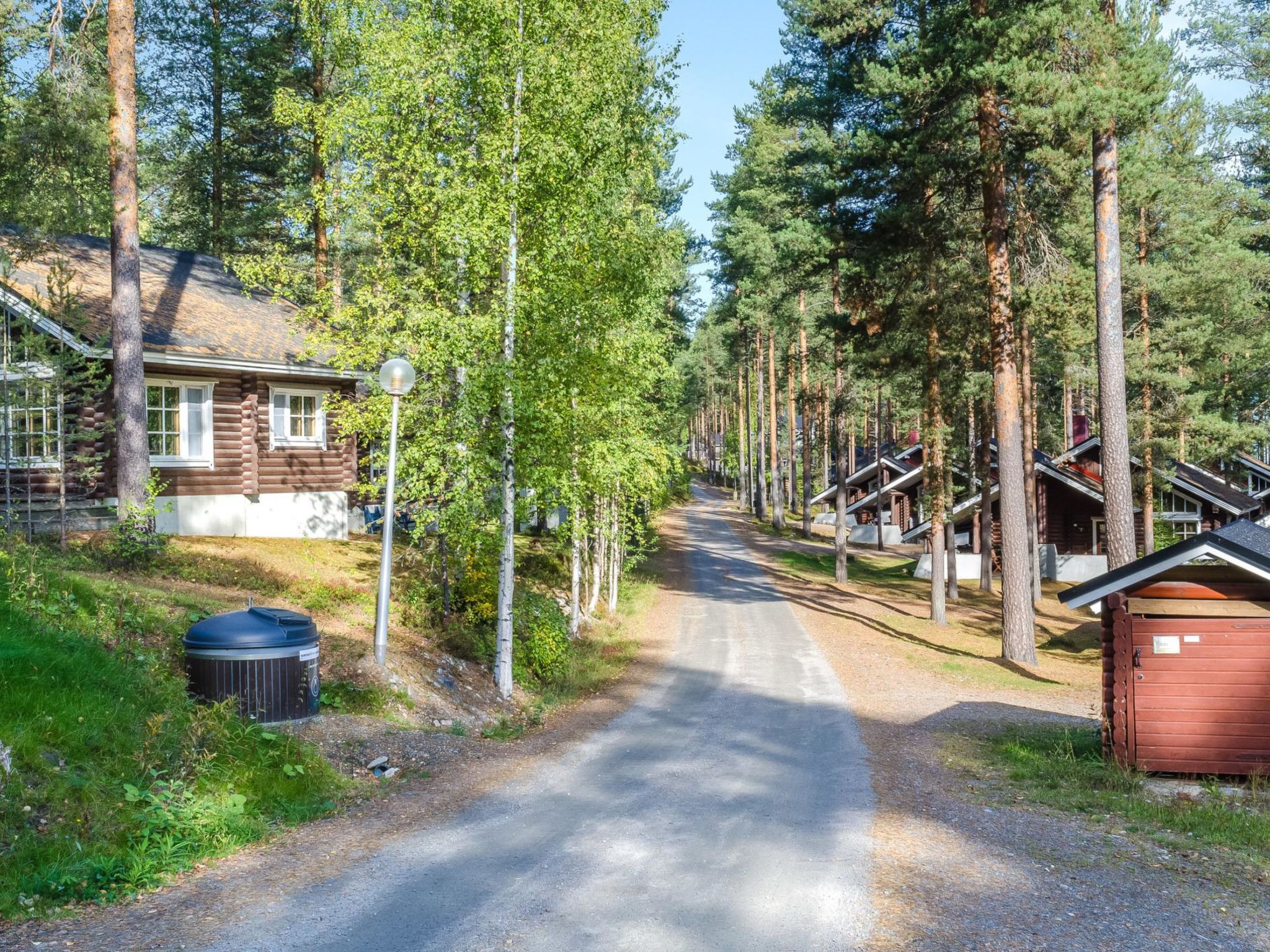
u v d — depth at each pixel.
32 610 9.04
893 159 20.61
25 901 5.55
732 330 55.09
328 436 22.25
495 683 14.06
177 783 7.26
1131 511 18.67
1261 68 31.97
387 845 7.11
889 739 12.27
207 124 30.12
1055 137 18.08
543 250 13.91
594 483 16.00
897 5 22.53
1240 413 38.50
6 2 13.46
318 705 10.23
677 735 12.16
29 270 17.75
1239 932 5.70
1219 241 27.11
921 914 5.82
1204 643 10.56
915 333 24.36
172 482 18.31
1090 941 5.45
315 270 20.53
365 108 14.20
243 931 5.34
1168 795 9.72
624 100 14.55
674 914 5.75
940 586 24.98
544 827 7.68
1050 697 16.47
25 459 13.59
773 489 57.75
